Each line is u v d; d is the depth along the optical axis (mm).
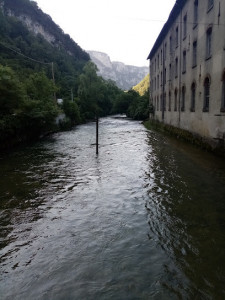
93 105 57969
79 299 3561
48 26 135875
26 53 72438
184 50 18484
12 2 123125
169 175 9398
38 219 6148
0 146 15117
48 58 83000
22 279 4020
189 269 4105
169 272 4043
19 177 9766
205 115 14062
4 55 55000
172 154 13297
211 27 13164
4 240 5215
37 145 18172
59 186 8625
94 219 6051
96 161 12453
